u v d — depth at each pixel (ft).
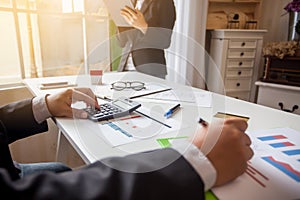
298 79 6.04
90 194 0.88
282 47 6.12
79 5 4.89
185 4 6.40
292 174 1.29
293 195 1.13
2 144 1.74
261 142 1.70
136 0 4.07
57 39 4.81
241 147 1.26
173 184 0.97
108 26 4.87
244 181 1.21
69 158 3.45
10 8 4.23
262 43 6.91
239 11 7.25
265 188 1.17
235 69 6.83
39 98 2.31
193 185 0.99
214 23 7.13
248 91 7.13
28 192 0.87
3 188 0.88
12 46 4.42
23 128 2.21
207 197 1.10
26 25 4.44
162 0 3.88
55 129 4.56
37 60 4.72
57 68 4.84
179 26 6.45
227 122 1.46
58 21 4.77
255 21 7.28
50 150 4.66
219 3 7.05
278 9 7.48
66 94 2.28
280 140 1.74
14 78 4.50
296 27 6.41
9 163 1.73
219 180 1.14
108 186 0.92
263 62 7.06
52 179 0.94
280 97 6.30
